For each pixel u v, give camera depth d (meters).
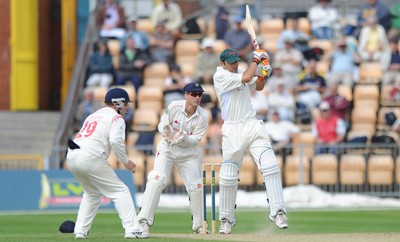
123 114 48.56
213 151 89.00
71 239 47.75
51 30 118.56
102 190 47.75
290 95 95.12
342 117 93.19
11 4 113.44
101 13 108.12
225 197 52.47
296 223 72.94
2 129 107.25
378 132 93.56
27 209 85.94
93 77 100.88
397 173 89.94
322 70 99.31
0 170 86.00
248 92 51.66
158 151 53.47
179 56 103.94
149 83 101.00
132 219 47.56
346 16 111.94
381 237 49.03
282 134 91.56
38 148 104.12
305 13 106.94
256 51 50.97
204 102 94.06
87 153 46.97
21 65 113.62
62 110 107.12
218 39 104.06
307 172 90.00
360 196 88.75
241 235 50.62
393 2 111.31
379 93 97.12
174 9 106.88
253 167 89.94
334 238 48.31
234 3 112.69
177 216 78.56
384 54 99.44
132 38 101.06
